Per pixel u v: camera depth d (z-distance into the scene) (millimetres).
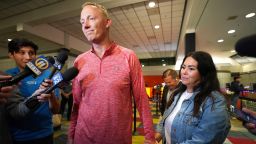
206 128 1098
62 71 1018
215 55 11727
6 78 870
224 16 5043
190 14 4934
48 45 9078
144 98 1095
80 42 9641
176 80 2824
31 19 5887
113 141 1015
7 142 997
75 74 1042
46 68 993
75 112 1242
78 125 1108
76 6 5086
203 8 4496
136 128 4484
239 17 5102
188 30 6395
